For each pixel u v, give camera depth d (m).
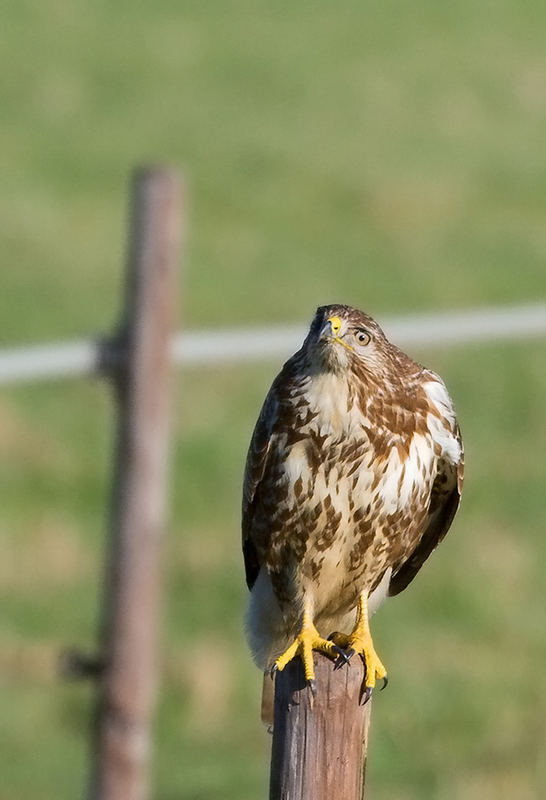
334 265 26.56
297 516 7.71
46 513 17.14
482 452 19.06
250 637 8.20
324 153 31.98
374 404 7.54
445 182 30.75
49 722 13.45
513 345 22.06
